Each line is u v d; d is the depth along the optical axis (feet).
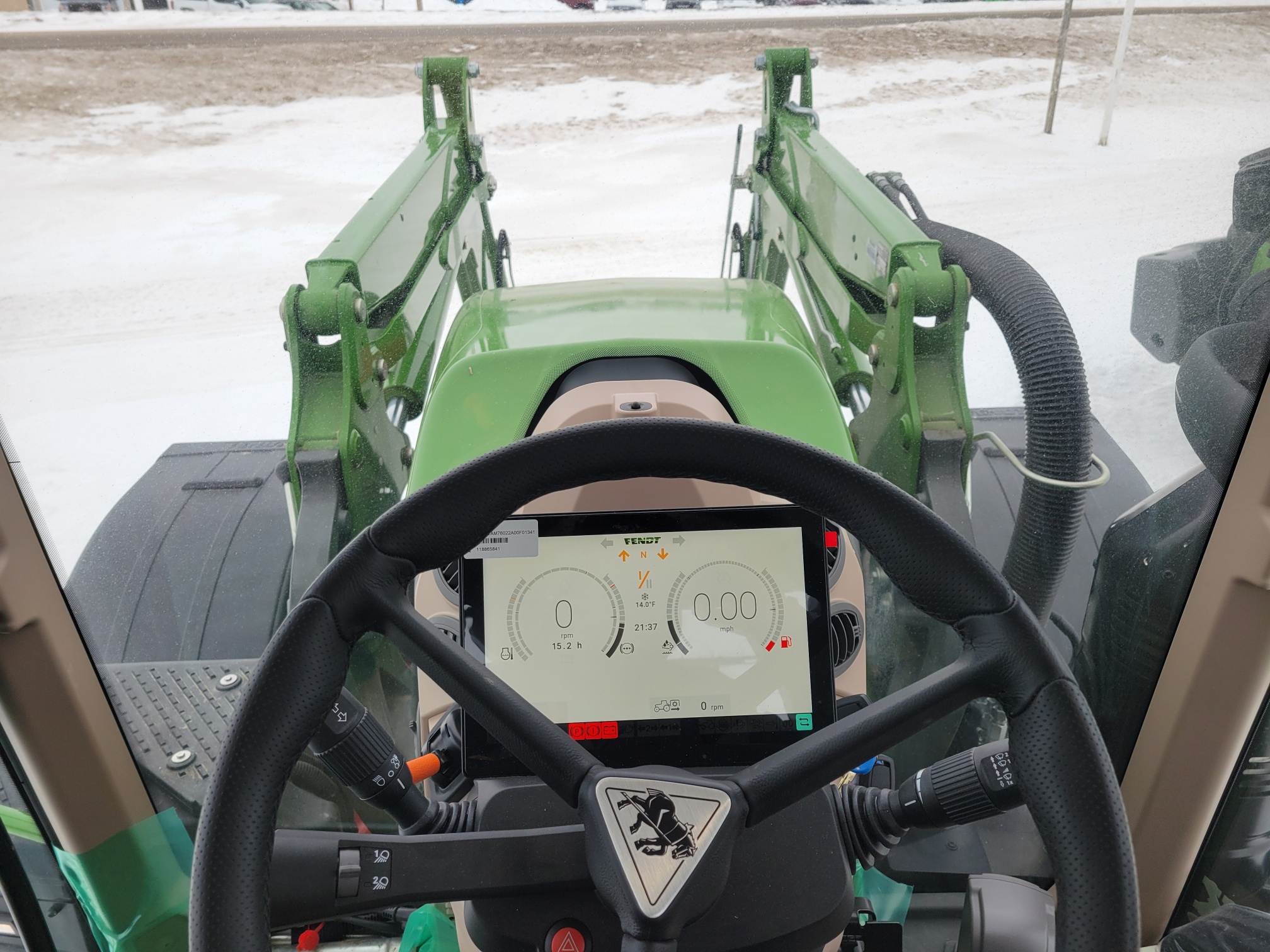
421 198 4.62
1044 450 3.86
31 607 2.85
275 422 4.97
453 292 5.31
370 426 4.23
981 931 2.41
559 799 2.15
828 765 1.63
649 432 1.79
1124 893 1.52
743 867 1.94
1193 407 3.34
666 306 4.11
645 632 2.44
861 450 4.57
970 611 1.68
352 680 4.14
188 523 4.66
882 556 1.76
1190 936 3.22
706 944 1.85
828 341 4.86
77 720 3.08
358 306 3.87
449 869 1.71
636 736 2.40
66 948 3.51
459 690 1.69
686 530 2.45
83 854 3.32
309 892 1.66
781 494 1.81
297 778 4.00
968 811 1.94
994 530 4.71
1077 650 4.26
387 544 1.72
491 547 2.45
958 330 4.00
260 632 4.24
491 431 3.52
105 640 3.97
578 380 3.61
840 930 1.96
